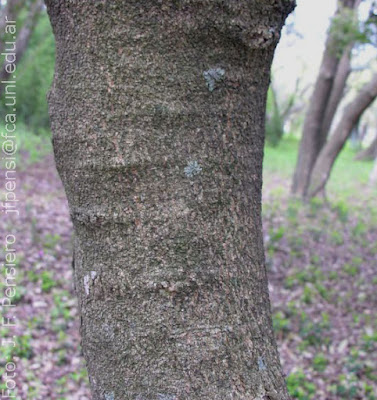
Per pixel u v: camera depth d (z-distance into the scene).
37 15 6.21
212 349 0.90
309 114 6.15
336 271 3.91
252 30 0.88
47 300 2.76
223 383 0.90
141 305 0.90
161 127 0.87
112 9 0.85
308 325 2.84
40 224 3.89
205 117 0.89
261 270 0.96
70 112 0.89
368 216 6.15
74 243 0.98
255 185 0.95
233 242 0.92
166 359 0.90
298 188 6.33
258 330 0.94
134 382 0.91
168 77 0.87
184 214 0.89
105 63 0.86
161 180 0.88
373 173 9.76
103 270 0.91
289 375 2.28
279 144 15.16
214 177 0.90
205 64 0.87
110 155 0.88
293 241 4.42
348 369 2.47
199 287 0.90
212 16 0.86
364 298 3.40
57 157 0.93
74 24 0.87
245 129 0.92
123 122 0.87
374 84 5.55
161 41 0.86
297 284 3.56
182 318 0.90
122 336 0.91
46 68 9.06
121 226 0.89
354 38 4.04
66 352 2.33
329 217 5.70
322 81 5.91
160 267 0.89
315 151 6.23
